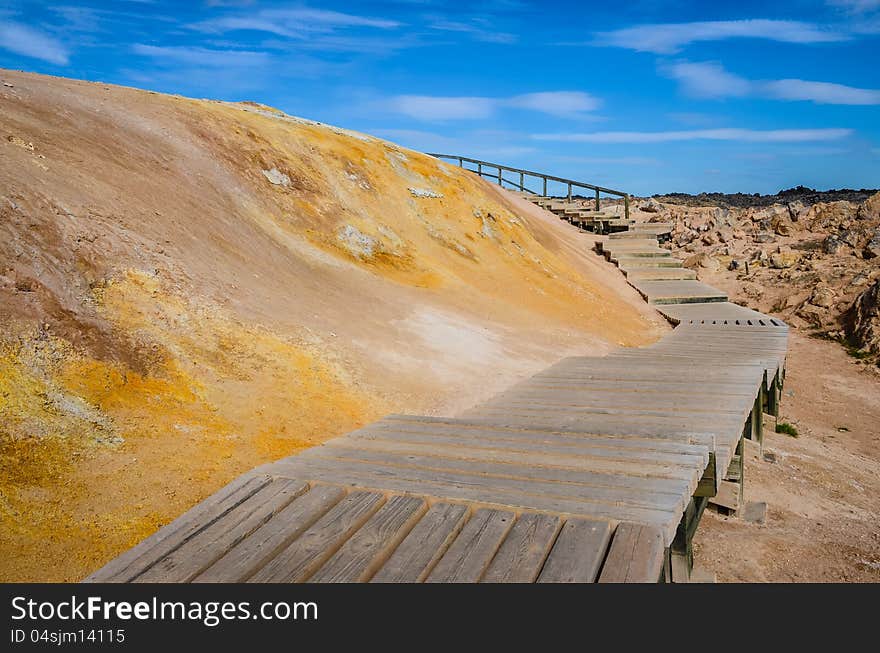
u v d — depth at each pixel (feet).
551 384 29.78
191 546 13.35
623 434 20.86
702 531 26.94
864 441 41.78
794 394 51.65
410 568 12.56
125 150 37.50
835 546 25.94
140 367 22.40
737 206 133.69
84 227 26.63
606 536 13.52
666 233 101.86
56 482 16.58
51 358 20.29
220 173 43.04
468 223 60.23
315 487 16.22
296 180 48.62
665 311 58.80
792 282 79.46
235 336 27.02
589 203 121.29
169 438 19.90
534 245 65.51
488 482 16.33
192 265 30.09
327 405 25.34
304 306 33.40
